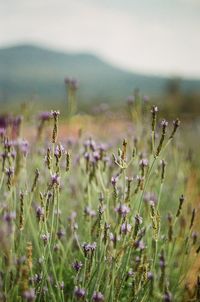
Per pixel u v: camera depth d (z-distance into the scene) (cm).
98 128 177
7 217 66
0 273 80
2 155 86
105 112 183
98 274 82
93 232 93
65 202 120
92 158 97
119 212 83
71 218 104
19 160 90
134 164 109
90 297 84
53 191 82
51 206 97
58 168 81
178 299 96
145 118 123
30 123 140
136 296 84
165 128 81
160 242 103
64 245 105
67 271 97
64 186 118
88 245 82
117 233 83
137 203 93
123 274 83
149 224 95
